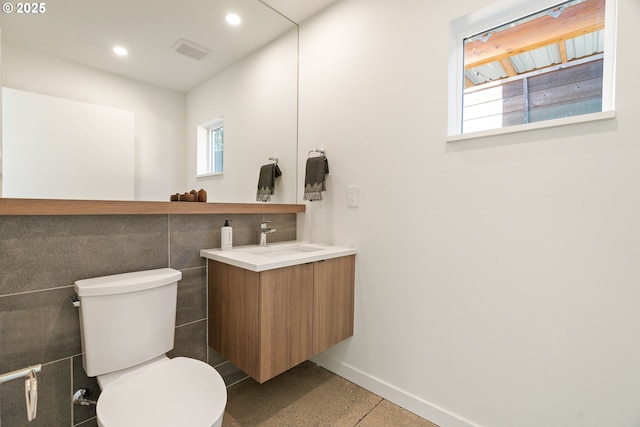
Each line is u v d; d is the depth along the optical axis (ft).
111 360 4.10
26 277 4.01
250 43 6.95
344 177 6.61
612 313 3.75
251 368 4.91
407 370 5.60
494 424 4.66
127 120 5.29
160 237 5.23
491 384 4.69
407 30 5.54
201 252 5.77
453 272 5.03
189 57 6.10
